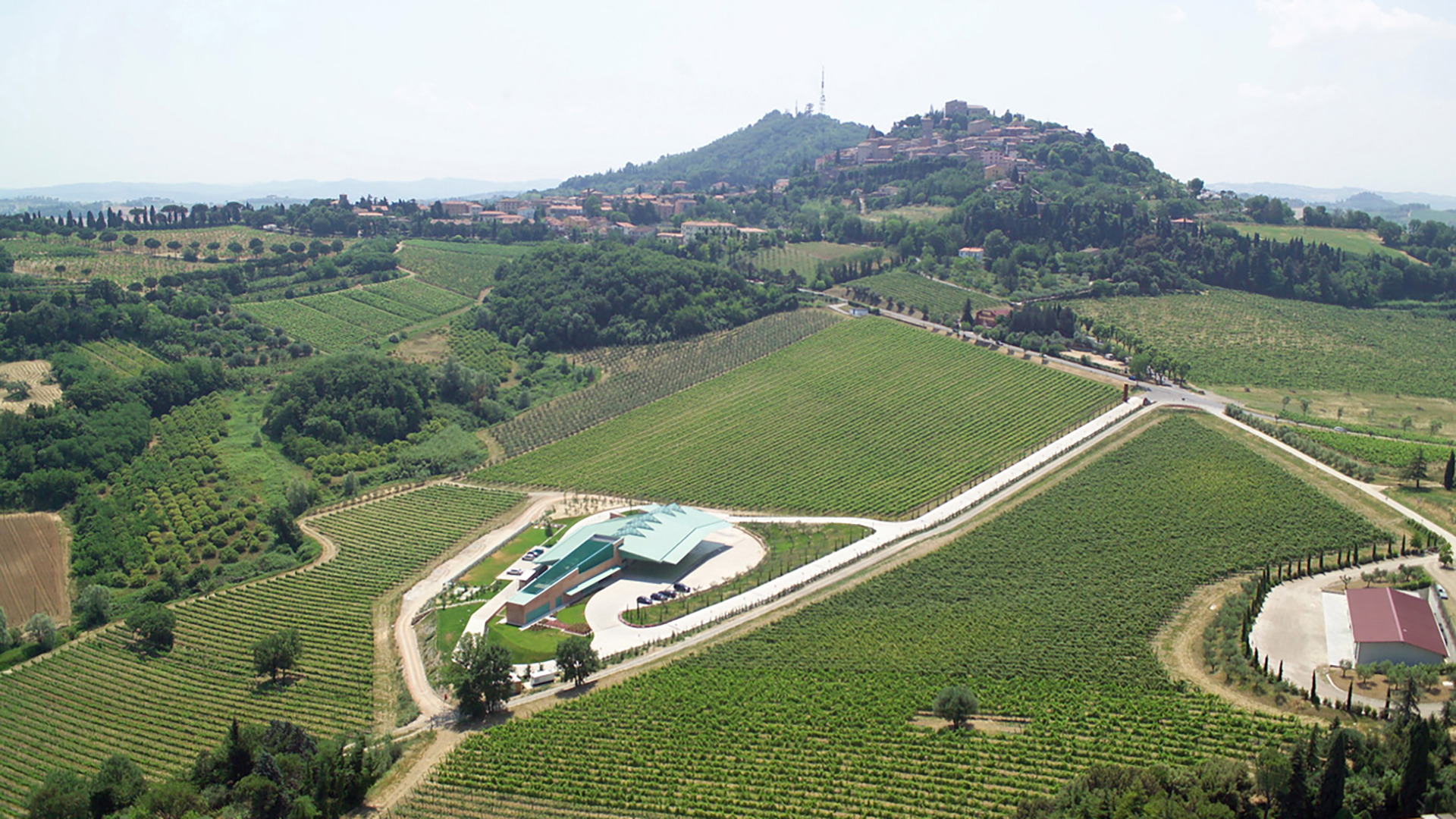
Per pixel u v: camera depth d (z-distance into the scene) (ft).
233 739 431.43
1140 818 321.32
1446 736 346.13
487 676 487.61
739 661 525.34
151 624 591.78
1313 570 564.71
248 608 641.40
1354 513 620.90
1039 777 389.19
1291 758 336.29
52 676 563.07
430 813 395.75
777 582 629.10
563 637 582.35
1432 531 591.78
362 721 509.76
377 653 583.58
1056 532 645.10
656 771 416.05
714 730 451.53
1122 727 421.59
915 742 426.10
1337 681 446.60
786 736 441.27
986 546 638.12
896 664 508.53
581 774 418.10
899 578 610.65
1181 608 542.57
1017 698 459.73
